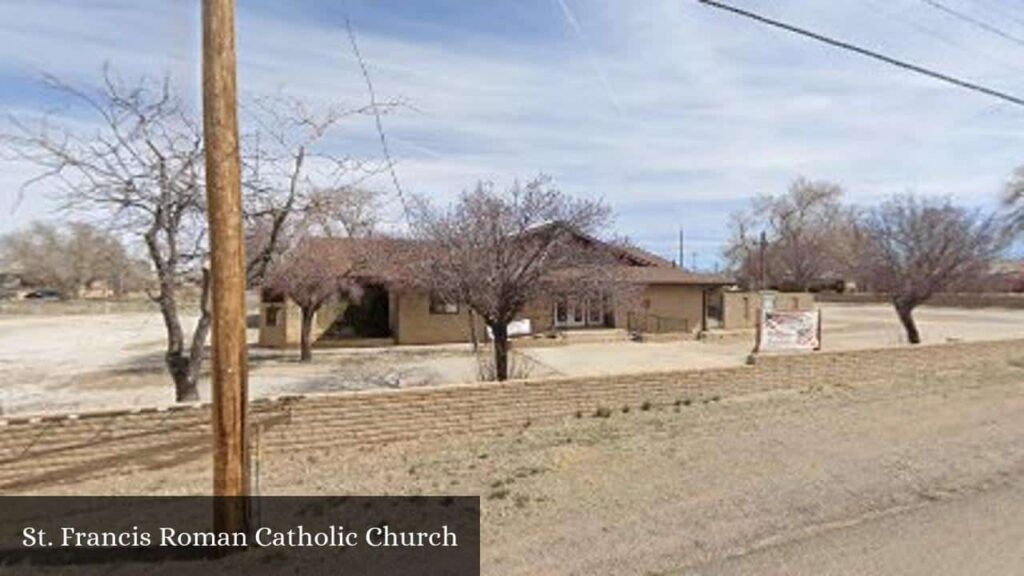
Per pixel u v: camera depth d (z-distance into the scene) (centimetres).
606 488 788
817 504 741
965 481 831
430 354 2525
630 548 622
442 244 1537
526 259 1478
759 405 1291
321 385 1869
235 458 632
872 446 987
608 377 1219
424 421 1029
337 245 2152
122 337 3369
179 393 1129
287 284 2159
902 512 721
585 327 3167
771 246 7638
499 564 591
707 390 1341
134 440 868
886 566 582
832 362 1541
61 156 1438
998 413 1244
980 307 5559
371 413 994
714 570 578
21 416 821
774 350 1764
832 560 596
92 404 1602
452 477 841
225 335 629
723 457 919
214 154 626
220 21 627
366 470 882
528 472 852
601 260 1612
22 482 812
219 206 626
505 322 1492
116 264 1357
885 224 2522
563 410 1162
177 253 1116
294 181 1210
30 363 2344
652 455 928
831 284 7344
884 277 2389
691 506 730
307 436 954
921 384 1570
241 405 636
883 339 3092
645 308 3275
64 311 5391
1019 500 761
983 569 573
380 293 2983
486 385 1084
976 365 1842
